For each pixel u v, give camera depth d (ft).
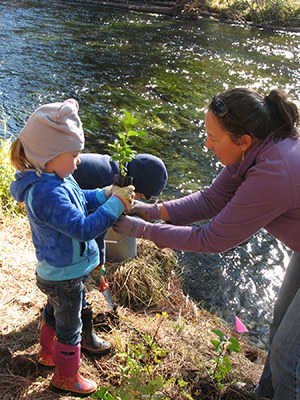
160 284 12.07
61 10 43.68
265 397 8.82
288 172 6.57
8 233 12.27
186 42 37.76
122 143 7.51
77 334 7.91
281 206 6.72
